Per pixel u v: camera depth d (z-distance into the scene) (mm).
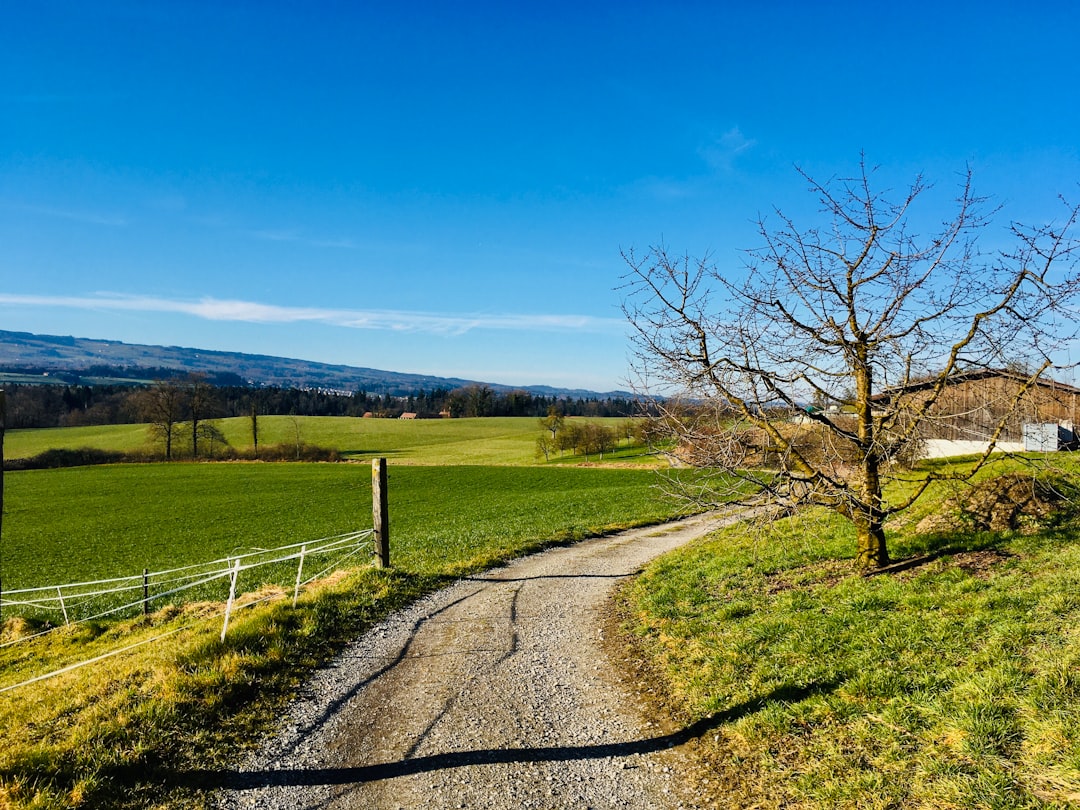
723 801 6059
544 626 12344
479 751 7359
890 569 11656
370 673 9977
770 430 10664
